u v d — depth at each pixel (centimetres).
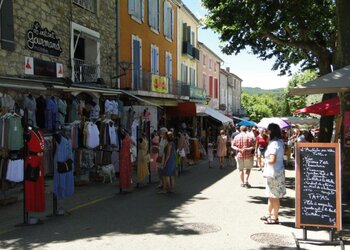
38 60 1265
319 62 1576
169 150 1164
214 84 4328
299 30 1570
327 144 688
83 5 1582
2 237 704
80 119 1357
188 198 1094
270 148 807
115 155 1421
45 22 1322
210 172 1781
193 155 2119
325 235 736
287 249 651
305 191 693
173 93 2594
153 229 757
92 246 650
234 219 847
